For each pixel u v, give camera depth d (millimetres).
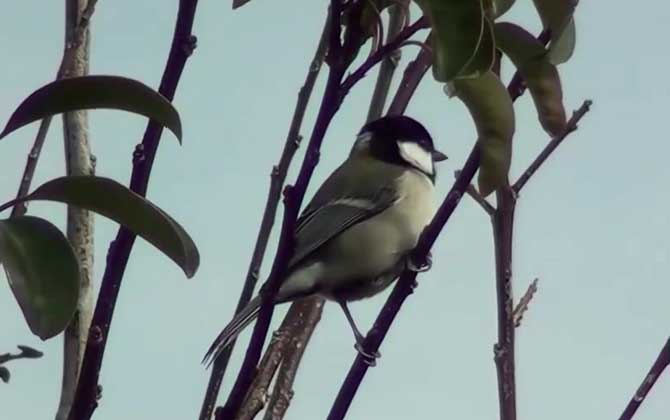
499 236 6070
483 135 5719
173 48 4910
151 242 4988
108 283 4859
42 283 4664
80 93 4801
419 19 4270
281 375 6316
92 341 4766
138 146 5055
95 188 4785
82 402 4730
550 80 5719
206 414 6020
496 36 5512
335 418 5598
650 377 5254
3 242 4656
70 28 6270
